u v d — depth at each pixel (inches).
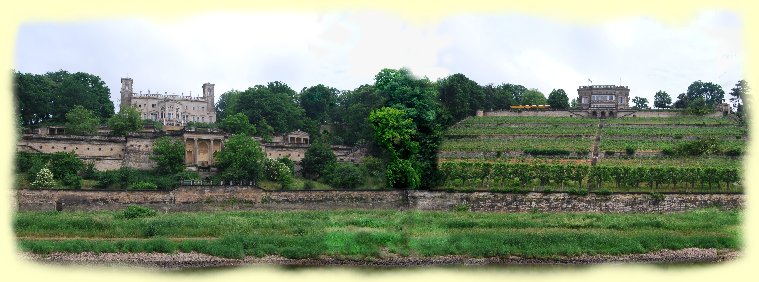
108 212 4734.3
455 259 4030.5
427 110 5477.4
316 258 3986.2
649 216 4921.3
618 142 7416.3
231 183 5433.1
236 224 4419.3
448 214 4997.5
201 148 6811.0
